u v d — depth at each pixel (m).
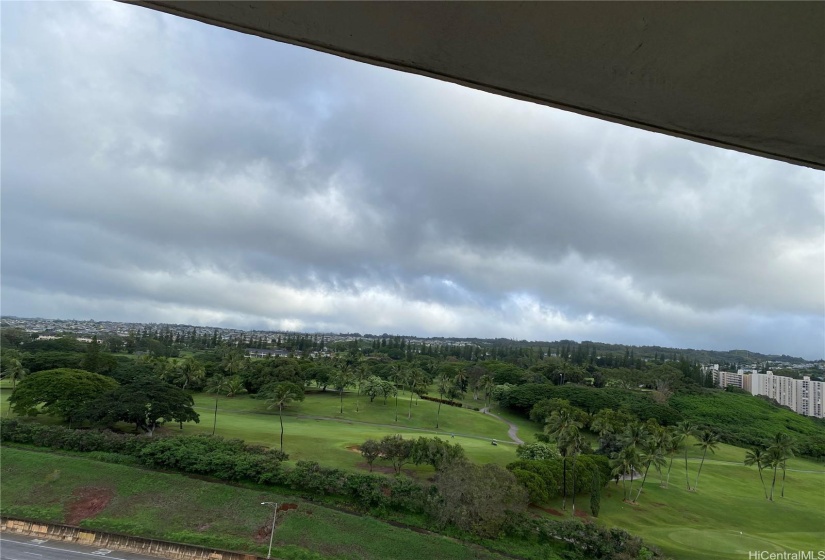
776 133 2.87
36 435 37.88
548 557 27.22
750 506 42.00
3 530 30.05
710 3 2.00
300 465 32.91
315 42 2.46
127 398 43.28
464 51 2.41
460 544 27.73
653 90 2.60
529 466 35.47
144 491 32.28
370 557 26.64
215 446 36.03
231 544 27.53
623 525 33.50
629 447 40.81
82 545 28.55
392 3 2.09
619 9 2.06
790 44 2.16
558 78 2.58
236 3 2.17
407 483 31.45
